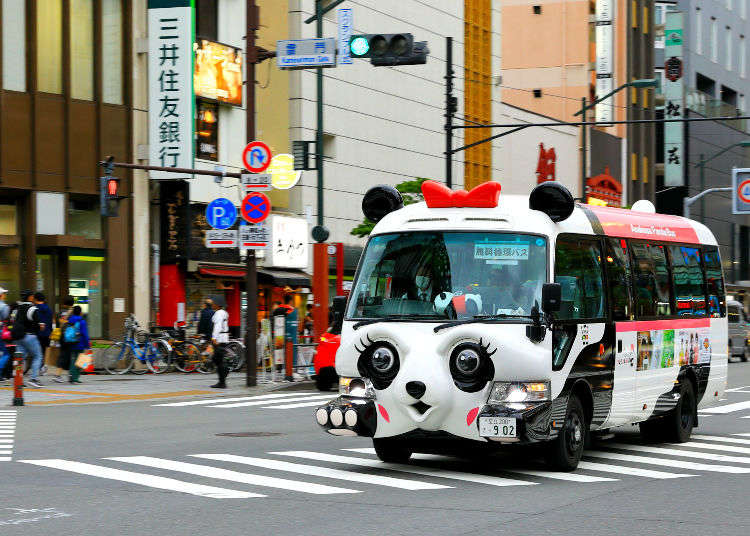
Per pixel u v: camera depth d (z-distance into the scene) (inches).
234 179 4151.1
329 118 4726.9
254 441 1781.5
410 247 1435.8
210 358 3432.6
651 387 1713.8
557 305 1339.8
